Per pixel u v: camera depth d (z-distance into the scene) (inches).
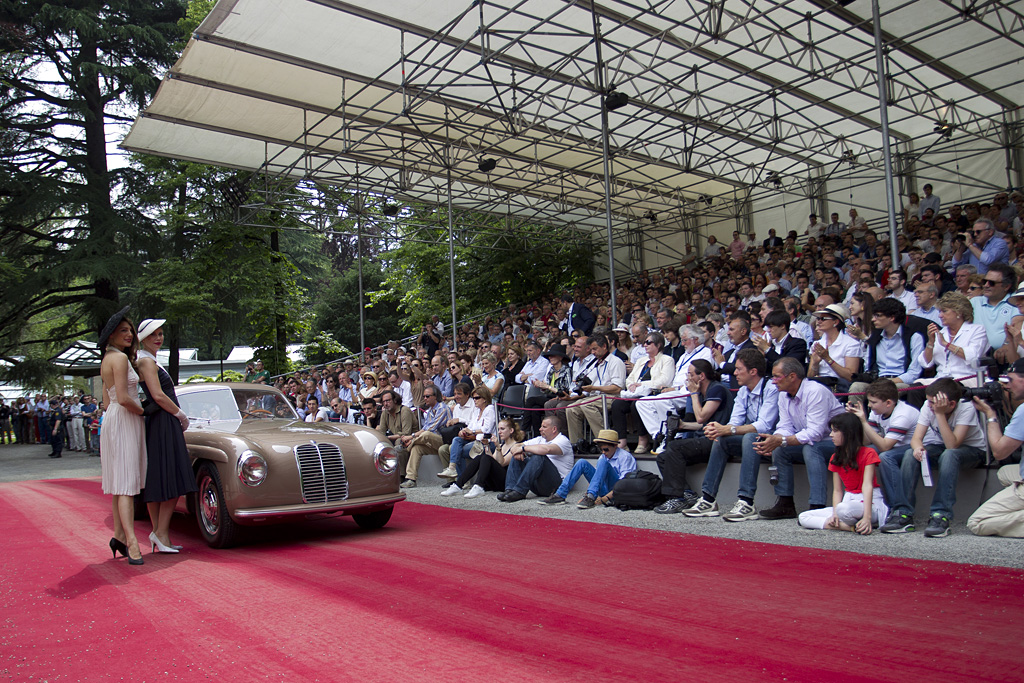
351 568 186.5
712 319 434.6
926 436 209.2
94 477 585.6
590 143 663.8
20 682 111.4
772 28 470.9
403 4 440.1
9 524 303.6
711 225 981.8
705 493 250.1
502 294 1133.1
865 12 471.5
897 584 145.9
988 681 93.0
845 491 210.7
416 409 440.5
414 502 330.0
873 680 95.5
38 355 1074.1
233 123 602.5
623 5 448.5
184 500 259.3
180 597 163.3
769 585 149.7
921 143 765.9
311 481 234.8
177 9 1061.1
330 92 560.1
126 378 206.1
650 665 105.0
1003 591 136.8
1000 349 233.6
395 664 110.8
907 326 253.4
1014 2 462.3
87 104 991.6
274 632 131.9
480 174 792.3
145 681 109.4
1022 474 185.8
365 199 832.3
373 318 1801.2
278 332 1057.5
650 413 307.1
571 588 153.1
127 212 967.0
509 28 473.4
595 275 1142.3
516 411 388.8
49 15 905.5
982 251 393.7
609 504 279.1
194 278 904.3
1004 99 661.3
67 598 166.9
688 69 554.3
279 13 442.6
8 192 925.2
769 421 240.5
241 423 274.8
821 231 778.2
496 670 105.8
